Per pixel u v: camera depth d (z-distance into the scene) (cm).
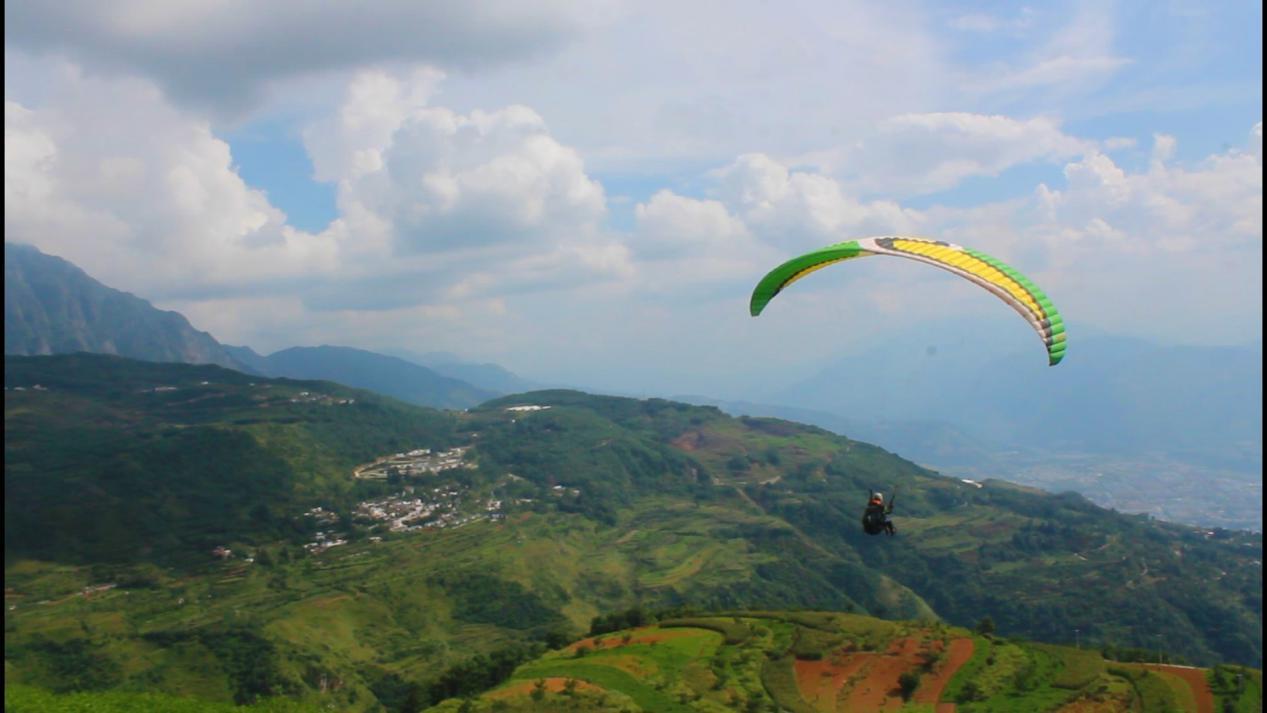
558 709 7462
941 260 2525
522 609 17012
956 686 8050
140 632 13412
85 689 11556
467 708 7575
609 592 19388
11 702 3403
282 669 12356
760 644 9219
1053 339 2247
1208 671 7994
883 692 8069
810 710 7694
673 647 9244
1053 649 8800
